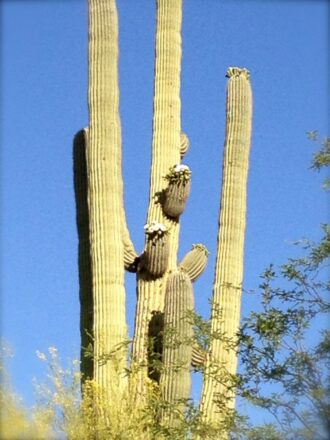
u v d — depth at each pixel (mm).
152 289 17938
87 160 18047
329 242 15031
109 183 17734
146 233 17953
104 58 18156
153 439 15898
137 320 17859
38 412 14781
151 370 17062
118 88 18234
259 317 14797
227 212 18094
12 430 13734
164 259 17906
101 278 17375
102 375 16672
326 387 14102
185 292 16734
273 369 14492
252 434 14328
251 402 14414
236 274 17750
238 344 14891
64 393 15523
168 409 16141
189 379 16531
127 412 16156
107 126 17922
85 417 15695
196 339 16375
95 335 17141
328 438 13734
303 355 14352
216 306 17094
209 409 16391
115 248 17531
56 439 15133
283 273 15016
